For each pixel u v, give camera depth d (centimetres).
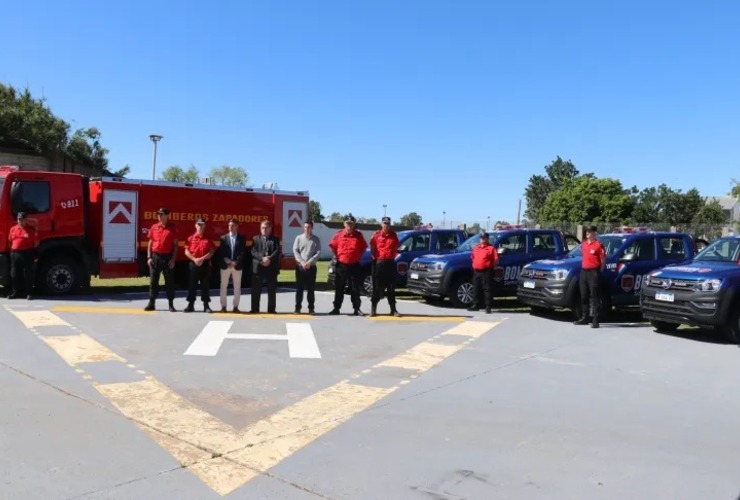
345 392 650
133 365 754
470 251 1424
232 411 579
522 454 479
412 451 481
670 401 638
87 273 1470
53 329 980
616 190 6006
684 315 989
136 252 1546
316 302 1480
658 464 463
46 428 518
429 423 551
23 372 704
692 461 470
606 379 730
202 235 1194
